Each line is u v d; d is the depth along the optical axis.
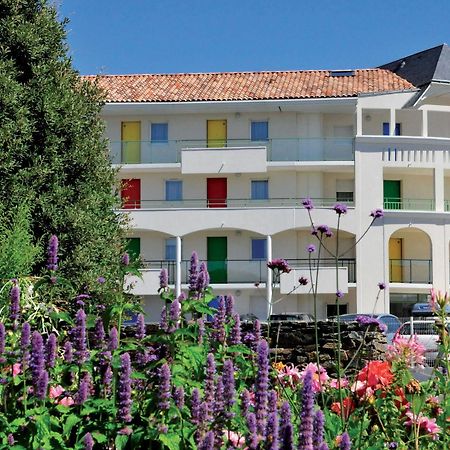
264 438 4.29
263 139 45.12
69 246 18.36
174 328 5.68
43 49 18.94
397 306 44.78
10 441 5.21
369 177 44.09
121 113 44.91
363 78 47.91
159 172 44.66
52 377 5.68
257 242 44.94
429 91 44.22
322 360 13.62
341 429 5.88
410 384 6.42
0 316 9.97
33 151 18.64
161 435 5.07
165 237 45.03
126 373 5.21
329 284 42.25
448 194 46.28
